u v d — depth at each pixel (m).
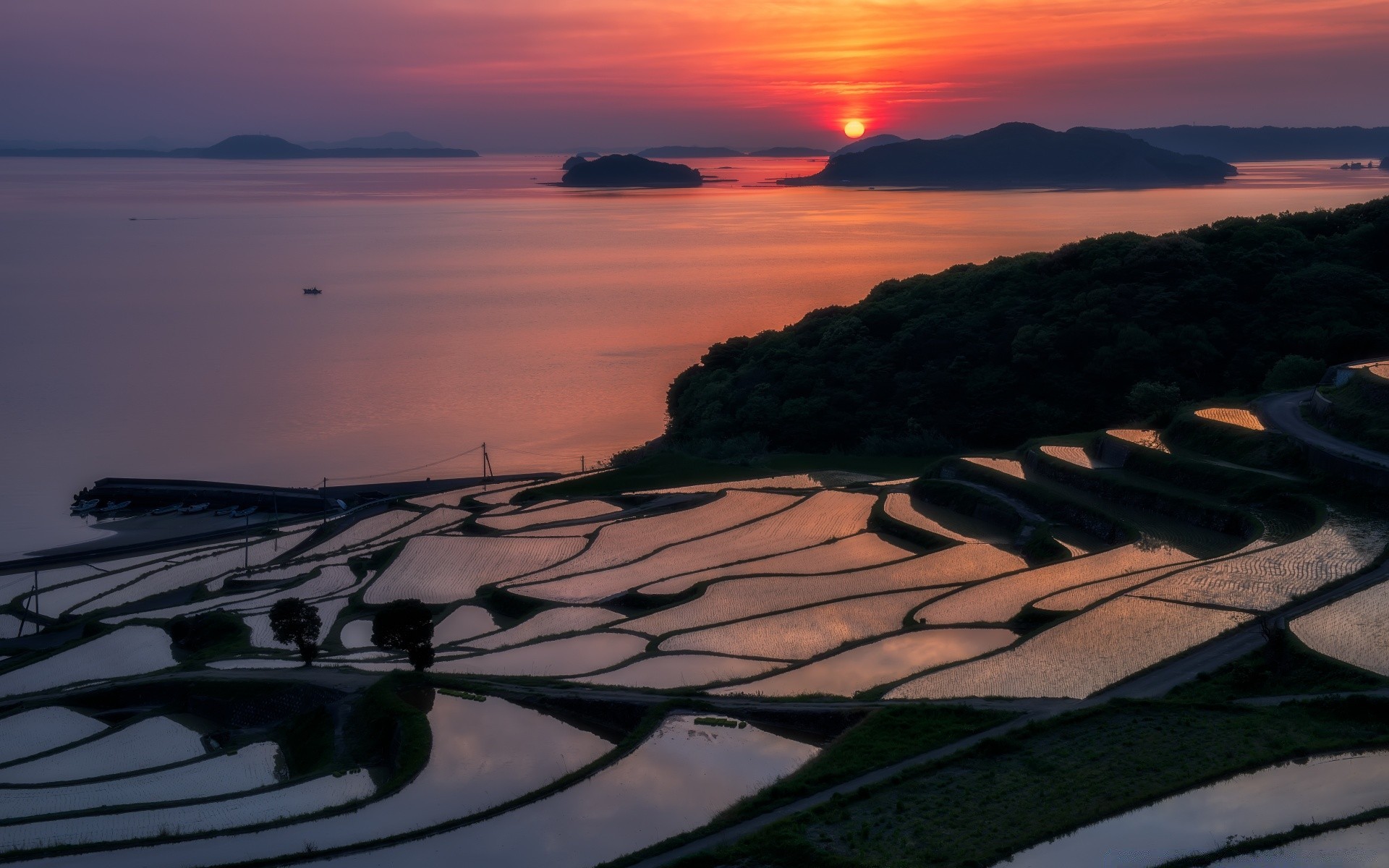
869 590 63.84
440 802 39.03
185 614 75.94
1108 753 36.16
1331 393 82.50
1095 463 83.88
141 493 129.88
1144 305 118.88
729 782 38.84
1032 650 47.03
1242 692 41.22
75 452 153.00
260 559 96.12
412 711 46.84
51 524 121.31
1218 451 77.38
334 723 49.25
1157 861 29.92
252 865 35.00
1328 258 124.00
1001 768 35.94
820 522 85.50
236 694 55.50
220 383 196.38
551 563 80.44
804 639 55.16
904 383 124.56
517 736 44.94
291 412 175.25
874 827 32.88
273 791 41.53
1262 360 109.12
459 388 191.38
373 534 101.12
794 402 127.00
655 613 62.44
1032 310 127.12
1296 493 66.06
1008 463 89.19
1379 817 31.31
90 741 52.62
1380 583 50.19
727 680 49.53
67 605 88.12
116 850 36.53
